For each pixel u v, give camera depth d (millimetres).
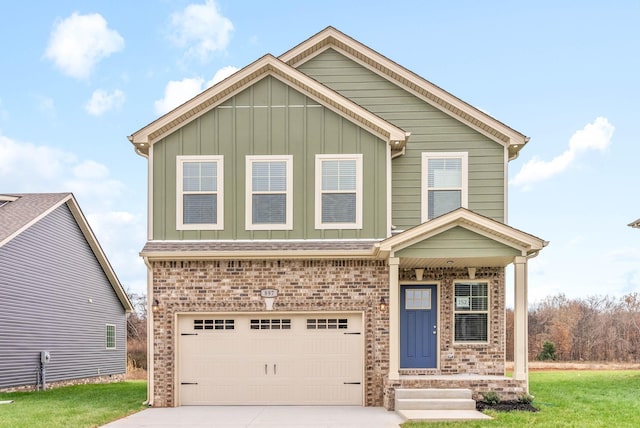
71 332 21828
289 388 13289
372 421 10953
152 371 13172
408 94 14844
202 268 13352
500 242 12383
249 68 13664
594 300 34062
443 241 12438
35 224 19547
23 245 18812
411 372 13992
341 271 13273
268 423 10805
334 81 15117
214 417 11539
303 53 15172
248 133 13750
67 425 10625
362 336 13227
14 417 11586
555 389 15422
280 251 13094
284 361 13328
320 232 13484
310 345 13336
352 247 13156
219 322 13430
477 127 14578
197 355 13359
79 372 22297
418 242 12461
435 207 14391
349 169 13633
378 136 13633
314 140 13695
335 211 13547
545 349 33062
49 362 20062
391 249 12422
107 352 24953
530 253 12992
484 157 14516
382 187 13547
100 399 14805
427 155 14539
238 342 13383
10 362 17906
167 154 13742
